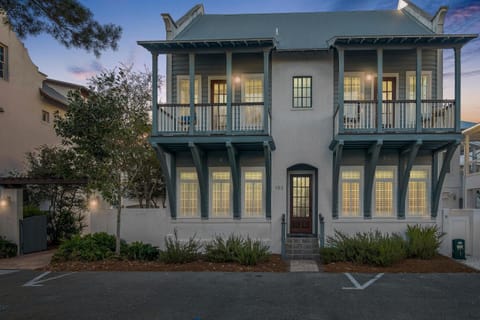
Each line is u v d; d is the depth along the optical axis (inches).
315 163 472.1
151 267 378.0
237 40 402.0
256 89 482.6
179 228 475.8
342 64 415.8
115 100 445.4
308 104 480.1
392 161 468.4
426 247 405.1
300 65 477.7
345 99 471.5
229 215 480.1
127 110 458.0
